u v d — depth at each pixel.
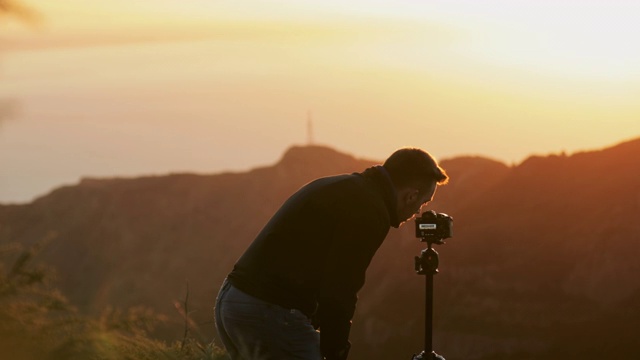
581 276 128.50
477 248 138.88
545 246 134.00
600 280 126.56
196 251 191.00
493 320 126.06
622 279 123.88
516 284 130.50
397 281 143.50
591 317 120.75
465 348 123.31
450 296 134.75
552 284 129.25
